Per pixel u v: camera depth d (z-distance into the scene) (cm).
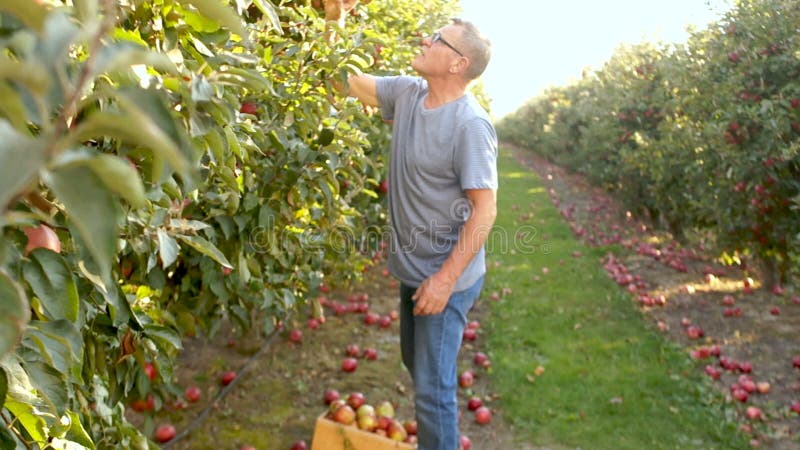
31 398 104
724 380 448
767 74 518
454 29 255
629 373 452
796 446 362
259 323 476
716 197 580
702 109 600
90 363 158
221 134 130
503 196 1305
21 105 50
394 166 274
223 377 427
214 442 364
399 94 279
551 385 435
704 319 573
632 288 659
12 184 40
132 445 204
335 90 288
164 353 188
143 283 208
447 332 263
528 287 672
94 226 47
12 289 54
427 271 272
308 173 261
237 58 151
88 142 116
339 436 318
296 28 265
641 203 964
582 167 1330
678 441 365
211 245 145
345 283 486
